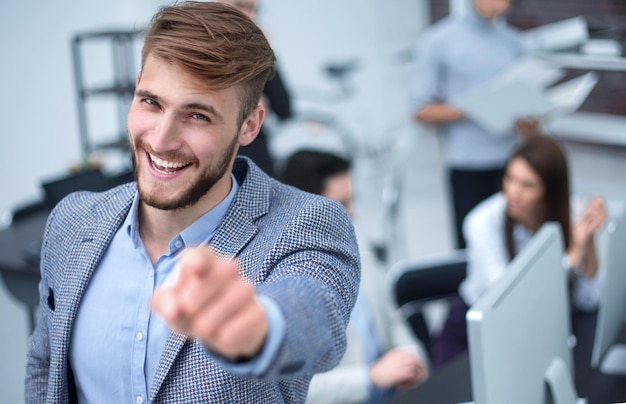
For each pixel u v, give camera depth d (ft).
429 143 20.31
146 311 4.04
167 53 3.48
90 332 4.15
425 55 14.16
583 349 8.27
